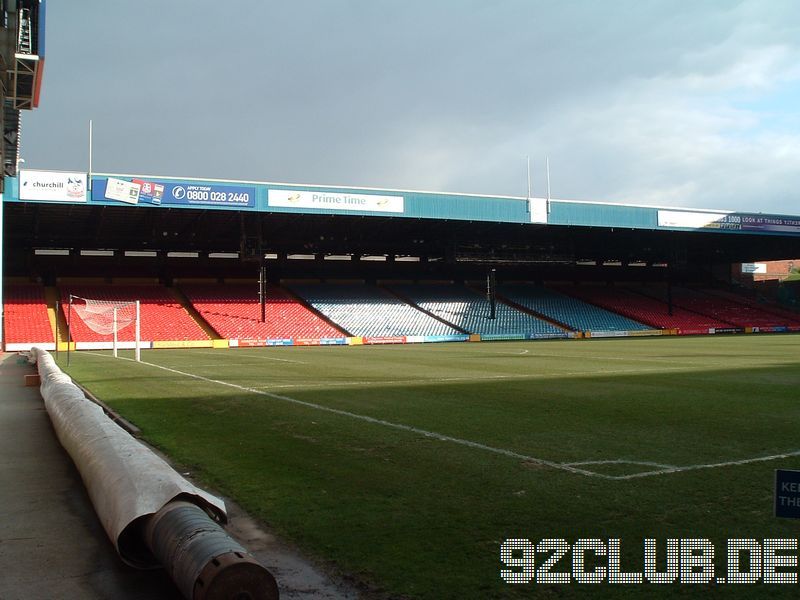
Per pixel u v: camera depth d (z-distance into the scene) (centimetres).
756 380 1666
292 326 4759
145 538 440
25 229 4409
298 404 1263
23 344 3847
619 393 1409
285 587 414
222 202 3828
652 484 652
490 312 5438
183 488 457
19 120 2453
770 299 6988
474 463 745
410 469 717
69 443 737
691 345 3631
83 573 455
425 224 4756
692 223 5003
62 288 4788
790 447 828
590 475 688
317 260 5828
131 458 529
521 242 5703
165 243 5038
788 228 5334
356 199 4134
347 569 441
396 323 5072
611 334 5375
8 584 435
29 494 659
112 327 3509
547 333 5203
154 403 1293
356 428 982
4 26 2023
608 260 6744
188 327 4484
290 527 525
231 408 1216
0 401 1410
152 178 3678
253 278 5594
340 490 633
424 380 1738
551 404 1238
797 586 423
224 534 392
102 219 4194
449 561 455
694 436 905
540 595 405
